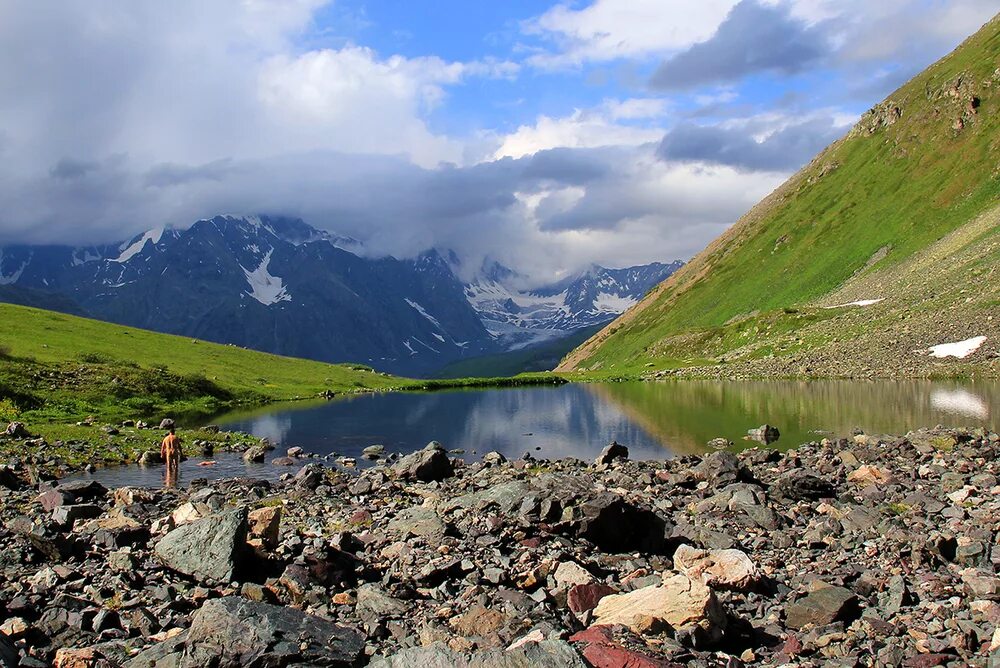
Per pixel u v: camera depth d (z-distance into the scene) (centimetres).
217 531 2023
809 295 18788
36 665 1451
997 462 3812
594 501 2494
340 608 1827
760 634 1716
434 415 8512
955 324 11094
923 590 1942
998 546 2262
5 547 2234
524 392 12644
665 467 4306
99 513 2708
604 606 1759
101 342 12006
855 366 10981
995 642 1527
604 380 15075
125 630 1630
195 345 14275
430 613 1784
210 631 1484
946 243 16300
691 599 1658
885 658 1529
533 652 1336
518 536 2359
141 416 8031
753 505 2933
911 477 3603
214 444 5753
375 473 4288
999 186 17738
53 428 6000
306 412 8962
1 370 8106
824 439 5175
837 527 2648
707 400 9038
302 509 3180
